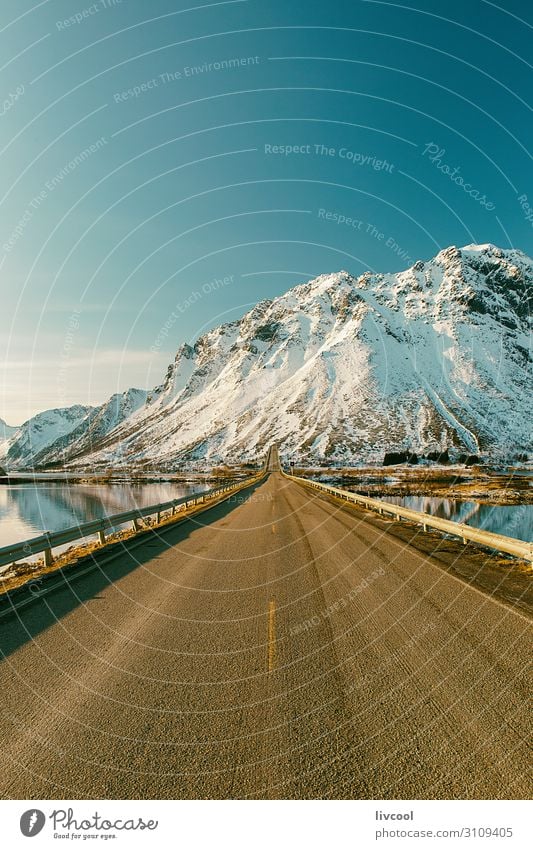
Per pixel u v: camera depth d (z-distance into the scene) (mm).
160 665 5418
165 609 7555
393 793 3252
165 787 3377
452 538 14109
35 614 7527
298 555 11781
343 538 14273
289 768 3506
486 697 4426
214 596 8250
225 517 21438
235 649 5824
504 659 5227
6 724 4246
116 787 3396
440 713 4168
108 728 4117
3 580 10789
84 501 50625
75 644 6148
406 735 3855
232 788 3342
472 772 3400
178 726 4109
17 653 5910
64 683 5035
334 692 4625
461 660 5238
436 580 8766
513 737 3781
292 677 4992
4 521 34438
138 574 10141
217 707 4418
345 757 3607
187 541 14555
